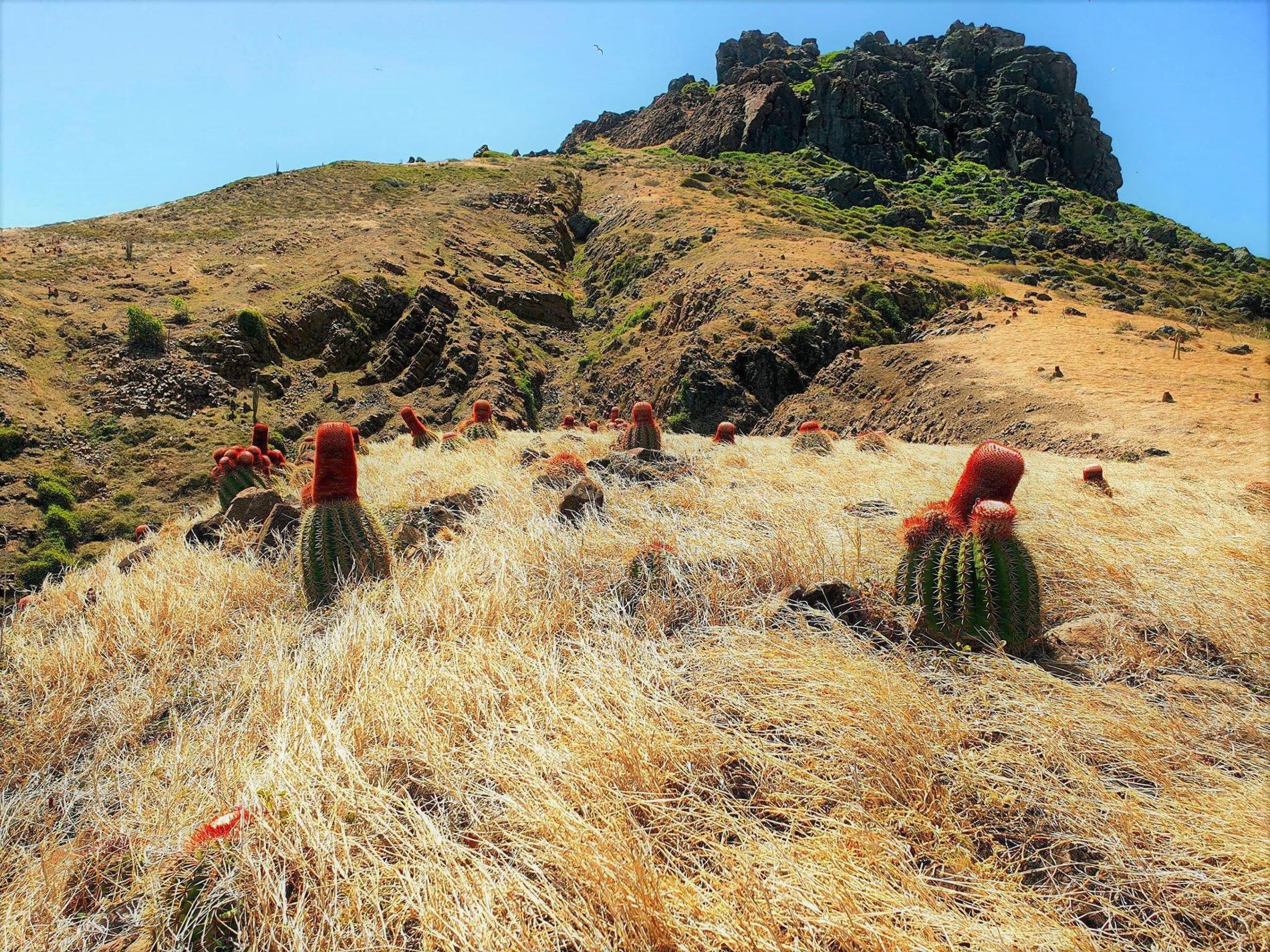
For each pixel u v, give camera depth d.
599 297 86.06
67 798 3.10
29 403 44.25
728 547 4.84
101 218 81.31
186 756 3.14
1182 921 2.20
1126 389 31.61
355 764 2.70
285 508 6.41
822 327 54.22
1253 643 3.73
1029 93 138.50
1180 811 2.49
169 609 4.72
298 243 74.56
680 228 87.44
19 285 55.62
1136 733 2.88
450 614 4.14
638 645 3.64
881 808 2.54
